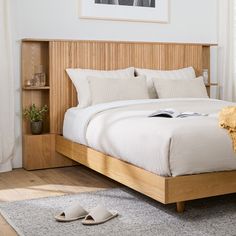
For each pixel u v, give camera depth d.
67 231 2.63
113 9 4.79
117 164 3.24
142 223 2.74
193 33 5.25
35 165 4.38
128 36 4.90
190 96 4.57
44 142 4.41
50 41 4.39
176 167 2.69
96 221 2.73
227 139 2.83
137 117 3.33
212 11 5.34
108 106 3.90
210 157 2.77
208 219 2.80
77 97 4.52
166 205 3.10
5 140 4.28
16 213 2.98
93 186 3.70
